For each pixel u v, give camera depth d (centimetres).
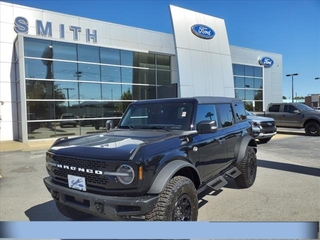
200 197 459
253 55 2697
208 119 412
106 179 268
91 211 278
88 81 1555
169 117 393
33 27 1476
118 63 1695
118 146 295
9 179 618
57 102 1434
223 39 1967
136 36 1867
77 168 290
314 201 430
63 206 357
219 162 421
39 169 723
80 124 1512
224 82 1923
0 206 439
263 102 2739
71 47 1490
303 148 996
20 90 1316
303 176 591
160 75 1948
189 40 1766
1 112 1408
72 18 1603
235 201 438
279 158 807
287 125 1488
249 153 509
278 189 498
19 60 1309
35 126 1361
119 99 1698
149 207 259
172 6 1712
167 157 295
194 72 1762
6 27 1409
